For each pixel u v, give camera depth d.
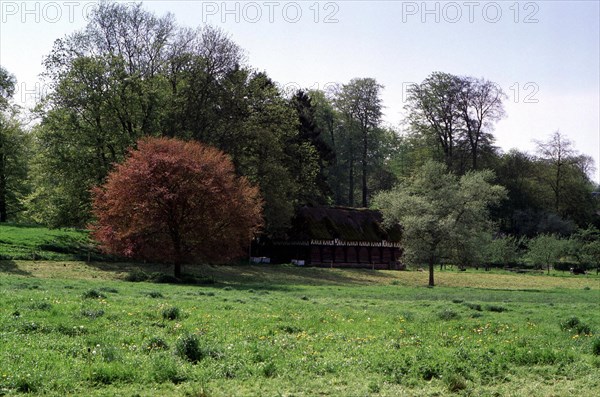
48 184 52.84
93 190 43.88
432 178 57.72
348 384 12.73
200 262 44.34
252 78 61.06
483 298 37.44
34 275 41.53
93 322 17.50
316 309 24.95
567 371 14.58
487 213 57.03
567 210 100.50
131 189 40.84
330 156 77.88
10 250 49.44
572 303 35.97
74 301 21.64
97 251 54.09
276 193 59.56
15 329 15.98
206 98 57.12
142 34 55.75
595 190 115.94
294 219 70.69
